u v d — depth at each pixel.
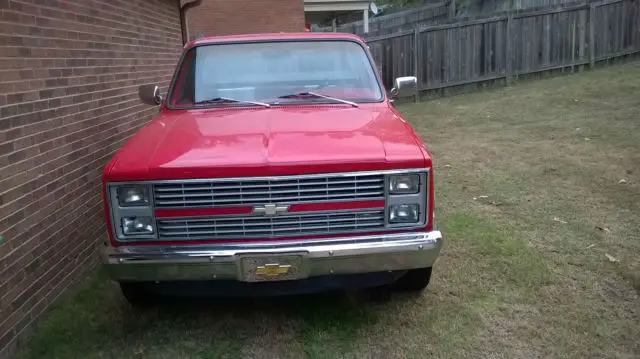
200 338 3.43
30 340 3.44
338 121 3.62
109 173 3.03
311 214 3.07
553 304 3.62
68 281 4.09
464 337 3.31
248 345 3.34
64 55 4.22
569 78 12.38
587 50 13.04
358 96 4.21
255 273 3.07
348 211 3.08
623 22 13.00
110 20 5.31
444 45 12.73
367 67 4.40
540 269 4.09
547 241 4.58
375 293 3.81
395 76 13.14
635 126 8.00
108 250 3.07
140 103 6.14
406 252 3.10
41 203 3.74
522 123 9.07
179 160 3.05
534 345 3.20
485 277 4.02
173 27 7.86
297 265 3.06
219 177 2.99
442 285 3.94
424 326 3.45
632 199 5.38
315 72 4.34
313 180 3.03
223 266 3.05
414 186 3.10
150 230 3.07
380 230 3.13
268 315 3.68
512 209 5.35
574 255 4.30
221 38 4.57
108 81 5.15
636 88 10.41
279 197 3.03
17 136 3.49
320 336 3.40
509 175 6.44
